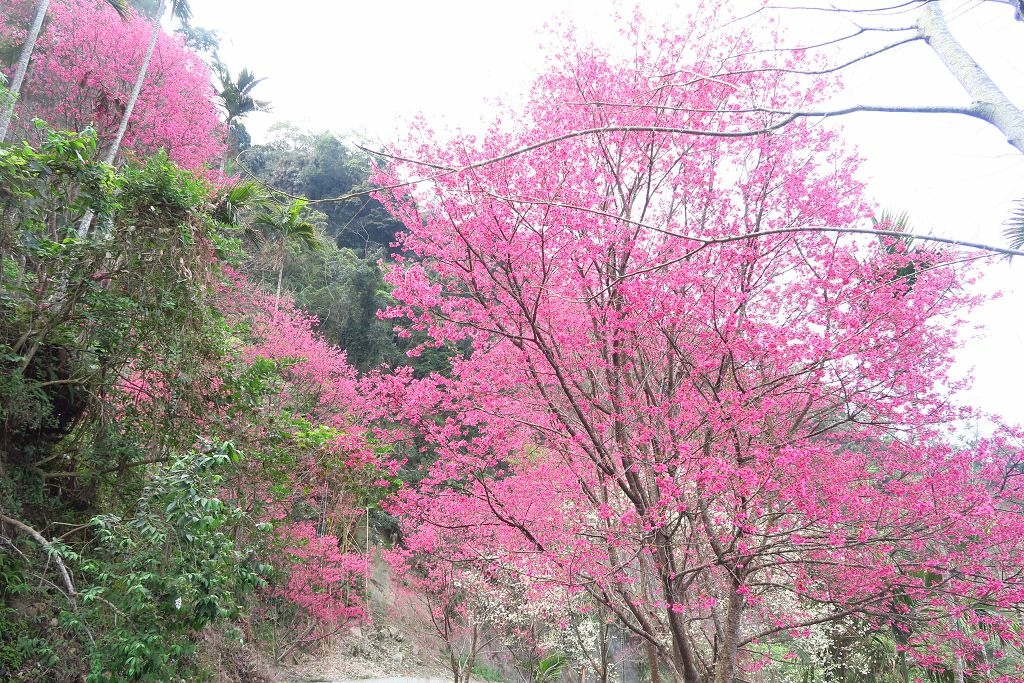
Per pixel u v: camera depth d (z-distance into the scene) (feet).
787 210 25.35
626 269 25.08
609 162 26.00
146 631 18.76
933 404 23.16
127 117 43.06
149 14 75.66
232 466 26.03
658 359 25.82
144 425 27.76
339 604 50.37
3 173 23.47
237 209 29.25
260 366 28.91
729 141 25.71
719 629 27.78
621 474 23.61
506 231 22.93
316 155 111.24
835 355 20.81
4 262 25.32
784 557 24.85
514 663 55.88
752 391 21.83
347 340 81.20
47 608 21.65
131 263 25.07
